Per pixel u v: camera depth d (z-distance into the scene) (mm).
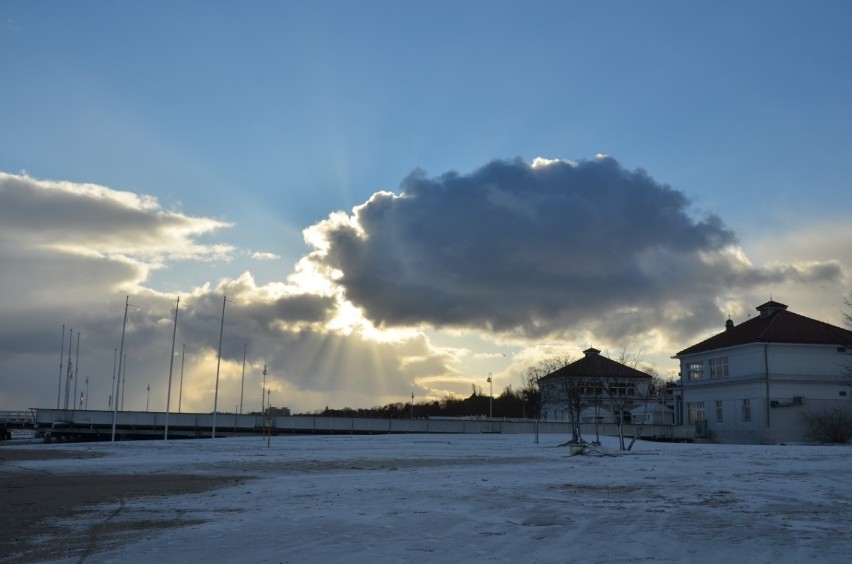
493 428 87250
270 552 13648
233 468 36281
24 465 38906
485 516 17875
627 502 20484
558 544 13953
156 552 13852
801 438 76938
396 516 18000
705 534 14773
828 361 79938
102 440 84625
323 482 27828
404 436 77500
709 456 43219
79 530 16594
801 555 12523
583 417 100938
